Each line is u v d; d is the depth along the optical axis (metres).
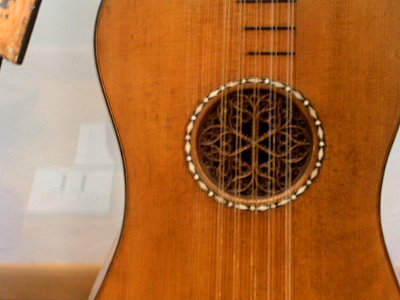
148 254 0.40
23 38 0.43
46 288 0.58
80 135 0.61
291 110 0.41
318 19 0.41
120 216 0.61
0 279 0.58
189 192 0.40
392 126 0.40
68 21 0.61
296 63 0.41
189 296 0.40
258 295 0.39
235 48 0.41
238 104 0.41
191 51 0.41
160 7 0.41
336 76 0.40
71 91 0.61
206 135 0.42
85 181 0.61
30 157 0.61
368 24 0.40
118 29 0.41
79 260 0.61
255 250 0.40
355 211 0.40
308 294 0.39
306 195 0.40
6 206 0.61
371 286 0.39
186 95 0.41
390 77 0.40
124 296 0.40
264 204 0.40
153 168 0.41
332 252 0.39
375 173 0.40
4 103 0.61
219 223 0.40
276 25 0.41
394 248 0.59
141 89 0.41
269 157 0.41
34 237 0.61
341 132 0.40
